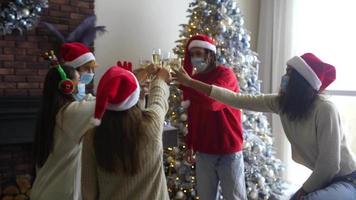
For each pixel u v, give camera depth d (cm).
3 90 318
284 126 187
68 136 152
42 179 160
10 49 317
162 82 160
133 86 130
